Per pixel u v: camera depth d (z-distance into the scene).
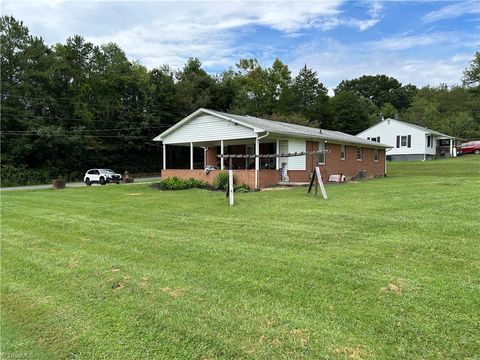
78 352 3.22
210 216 8.34
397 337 2.98
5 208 11.86
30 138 34.44
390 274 4.20
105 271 5.02
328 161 20.97
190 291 4.16
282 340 3.07
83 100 38.50
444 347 2.82
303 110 51.22
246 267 4.75
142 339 3.30
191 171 19.38
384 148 26.84
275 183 17.36
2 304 4.34
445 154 41.78
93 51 40.88
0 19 34.59
